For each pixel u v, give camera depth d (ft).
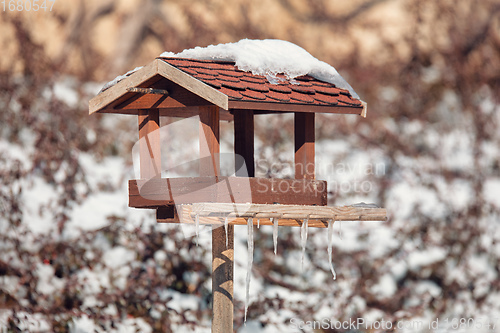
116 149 39.55
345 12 51.34
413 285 35.99
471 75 46.39
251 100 17.69
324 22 51.44
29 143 38.06
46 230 34.30
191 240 34.06
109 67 47.03
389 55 48.44
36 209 35.19
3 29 42.14
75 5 48.08
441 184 40.50
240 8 50.03
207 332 32.40
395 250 36.96
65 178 36.99
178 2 49.90
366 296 35.22
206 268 33.88
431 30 48.34
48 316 31.60
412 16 48.60
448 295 35.99
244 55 19.56
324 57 49.96
